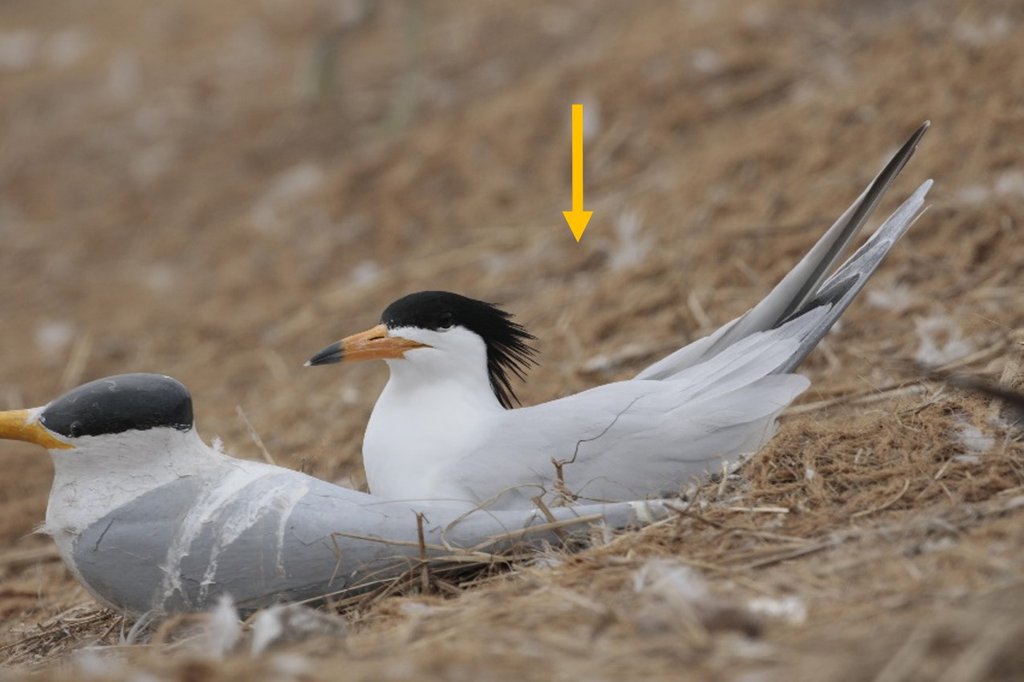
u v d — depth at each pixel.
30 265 19.34
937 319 11.02
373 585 7.78
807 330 8.70
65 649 8.36
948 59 15.39
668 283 13.34
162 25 26.91
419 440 8.66
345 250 17.39
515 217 16.55
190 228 19.41
